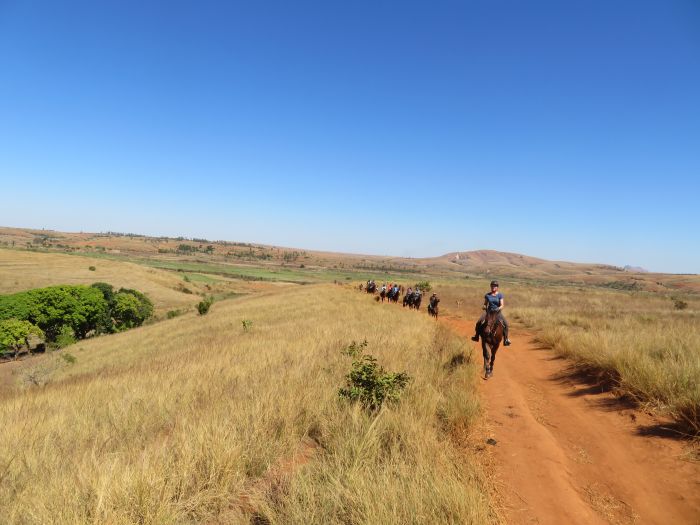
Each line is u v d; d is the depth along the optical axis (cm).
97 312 5462
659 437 544
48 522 342
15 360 4084
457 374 879
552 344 1313
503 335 975
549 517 391
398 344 1178
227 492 406
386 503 355
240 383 828
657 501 414
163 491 388
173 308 7869
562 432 617
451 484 389
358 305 2919
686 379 635
